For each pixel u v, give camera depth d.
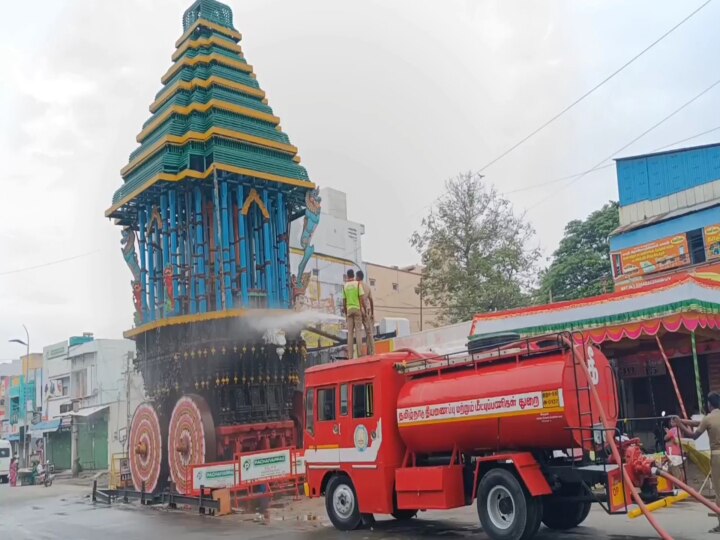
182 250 21.08
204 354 19.52
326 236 39.59
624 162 26.83
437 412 10.73
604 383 10.05
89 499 22.14
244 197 21.45
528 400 9.48
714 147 24.09
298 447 20.94
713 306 14.37
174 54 23.56
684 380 18.67
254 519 14.44
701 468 10.16
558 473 9.38
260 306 21.12
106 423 40.62
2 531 14.93
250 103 22.70
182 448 18.58
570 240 37.66
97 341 42.94
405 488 11.02
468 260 31.28
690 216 23.50
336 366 12.59
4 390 59.44
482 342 11.12
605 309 15.63
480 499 9.97
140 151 22.94
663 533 8.05
